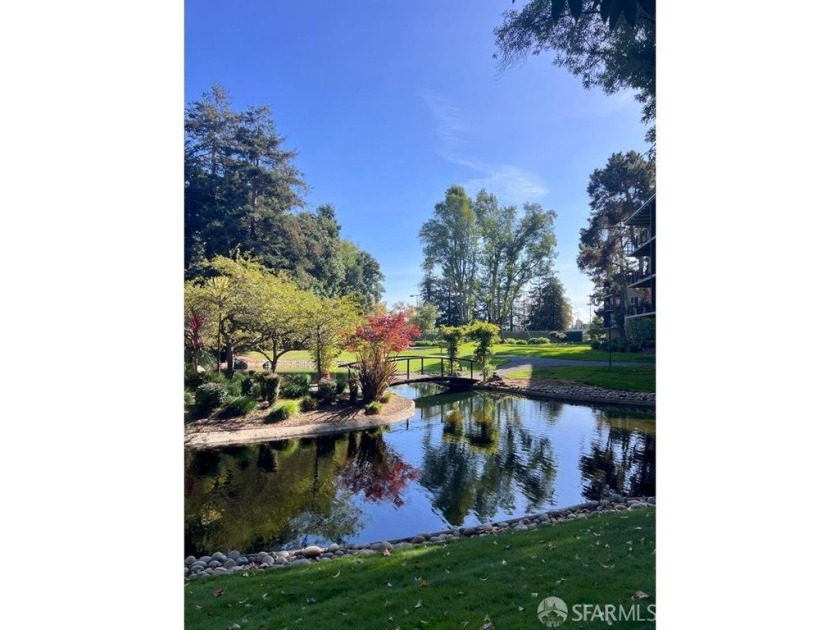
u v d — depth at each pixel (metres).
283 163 9.40
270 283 9.17
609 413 9.99
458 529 4.68
